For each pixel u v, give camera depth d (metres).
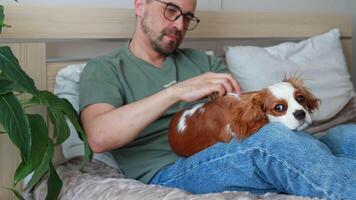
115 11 1.75
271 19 2.22
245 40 2.28
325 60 2.13
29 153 1.08
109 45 1.91
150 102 1.23
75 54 1.83
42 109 1.49
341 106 2.07
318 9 2.60
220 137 1.21
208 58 1.73
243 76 1.93
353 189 0.97
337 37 2.24
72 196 1.25
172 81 1.54
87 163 1.43
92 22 1.71
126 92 1.44
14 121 1.08
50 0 1.76
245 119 1.13
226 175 1.16
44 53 1.54
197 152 1.26
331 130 1.35
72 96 1.55
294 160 1.03
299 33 2.31
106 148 1.27
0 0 1.64
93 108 1.33
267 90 1.15
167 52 1.56
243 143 1.11
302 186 1.03
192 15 1.57
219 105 1.22
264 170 1.08
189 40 2.06
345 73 2.16
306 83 2.00
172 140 1.32
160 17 1.51
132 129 1.24
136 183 1.21
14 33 1.55
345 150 1.27
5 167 1.45
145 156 1.41
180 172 1.26
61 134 1.22
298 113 1.11
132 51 1.57
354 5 2.73
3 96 1.11
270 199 0.99
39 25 1.60
